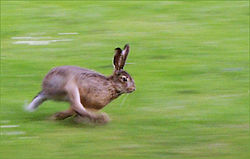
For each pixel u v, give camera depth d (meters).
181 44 18.41
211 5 23.77
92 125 11.35
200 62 16.34
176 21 21.59
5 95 13.40
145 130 11.20
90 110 11.27
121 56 11.17
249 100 13.19
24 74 15.11
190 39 19.03
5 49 17.75
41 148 10.26
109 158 9.88
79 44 18.42
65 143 10.46
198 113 12.27
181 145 10.50
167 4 23.97
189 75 15.12
